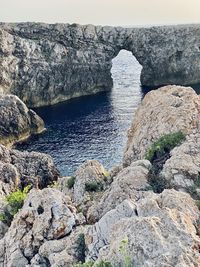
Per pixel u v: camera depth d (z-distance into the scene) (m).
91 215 30.95
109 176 42.53
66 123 99.88
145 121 43.44
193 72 145.75
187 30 143.38
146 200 24.52
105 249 20.98
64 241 26.91
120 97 127.75
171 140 35.41
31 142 86.31
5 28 125.88
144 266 18.02
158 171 32.31
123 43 142.38
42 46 125.56
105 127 94.69
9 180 56.47
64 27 131.38
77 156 76.88
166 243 19.11
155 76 145.38
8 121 87.38
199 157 31.72
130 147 43.69
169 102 42.38
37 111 115.25
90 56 133.88
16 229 29.55
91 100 125.75
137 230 20.09
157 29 142.62
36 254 27.00
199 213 23.91
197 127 37.06
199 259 18.22
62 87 127.38
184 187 29.38
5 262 28.39
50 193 31.19
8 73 117.38
